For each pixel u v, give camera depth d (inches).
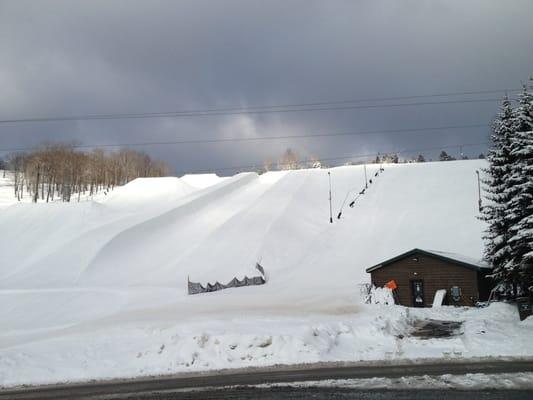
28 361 752.3
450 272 1299.2
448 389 514.6
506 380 545.0
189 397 533.6
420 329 951.0
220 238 2383.1
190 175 4557.1
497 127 1127.0
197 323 996.6
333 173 3410.4
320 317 1079.6
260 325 943.7
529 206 1008.9
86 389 607.5
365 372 629.0
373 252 2076.8
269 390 549.6
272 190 3073.3
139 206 3233.3
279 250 2206.0
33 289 1843.0
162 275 2064.5
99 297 1686.8
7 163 6161.4
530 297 996.6
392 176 3154.5
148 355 776.9
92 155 5251.0
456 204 2502.5
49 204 3029.0
